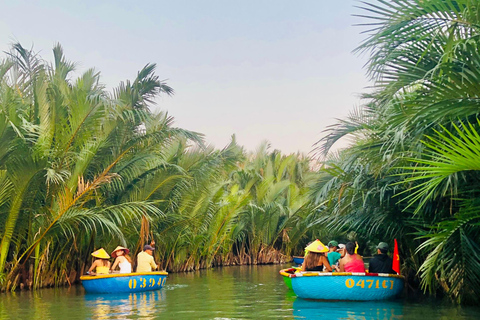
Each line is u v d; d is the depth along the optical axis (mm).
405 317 9031
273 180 32625
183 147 21828
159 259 21781
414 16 7301
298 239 32062
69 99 15984
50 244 16109
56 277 16328
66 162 15453
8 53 18109
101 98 15820
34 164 13500
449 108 6879
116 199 18188
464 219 8078
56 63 18766
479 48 7012
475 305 10219
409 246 12367
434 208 10734
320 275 11398
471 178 9102
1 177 13359
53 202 15039
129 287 14273
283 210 29406
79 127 15344
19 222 14500
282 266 28484
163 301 12195
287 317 9359
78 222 15469
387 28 7570
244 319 9258
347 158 11953
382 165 9812
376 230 12070
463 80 6863
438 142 6613
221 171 22750
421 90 7969
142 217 16781
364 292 11219
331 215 13516
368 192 10992
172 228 20891
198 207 22172
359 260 11953
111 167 17062
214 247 26703
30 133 15086
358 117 11250
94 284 14055
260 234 30859
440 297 11664
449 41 7195
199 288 15391
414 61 8562
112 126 16766
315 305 10859
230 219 25750
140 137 17375
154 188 18547
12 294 14047
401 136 7883
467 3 6871
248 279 18812
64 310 10812
